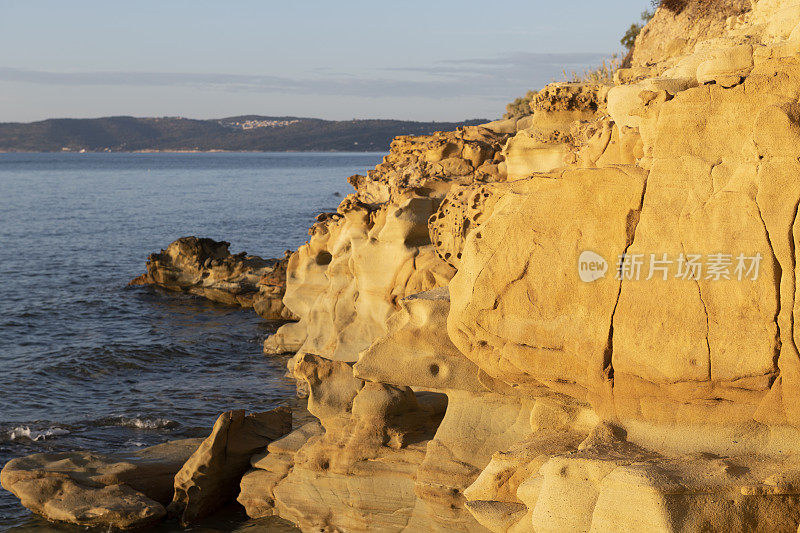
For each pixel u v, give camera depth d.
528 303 9.80
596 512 8.12
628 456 8.80
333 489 13.73
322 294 25.12
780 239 8.42
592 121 17.94
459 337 10.59
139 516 14.80
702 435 8.98
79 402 24.03
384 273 20.53
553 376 9.84
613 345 9.27
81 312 38.91
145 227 82.19
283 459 15.05
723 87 8.83
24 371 27.47
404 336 12.62
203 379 26.58
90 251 63.44
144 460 16.45
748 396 8.76
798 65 8.50
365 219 22.12
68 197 130.38
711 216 8.76
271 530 14.12
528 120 24.91
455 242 14.82
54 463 16.27
